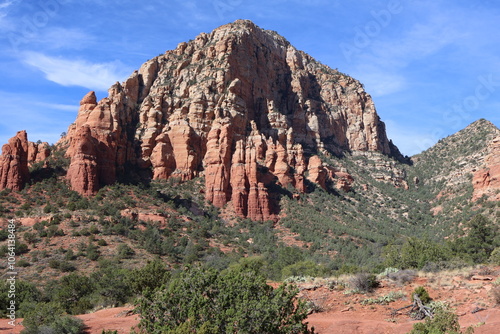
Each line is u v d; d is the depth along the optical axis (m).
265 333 23.19
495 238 64.00
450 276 35.00
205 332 21.75
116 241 84.31
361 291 34.16
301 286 36.41
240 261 70.62
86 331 30.58
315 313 31.72
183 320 23.83
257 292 24.19
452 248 66.25
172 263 80.19
